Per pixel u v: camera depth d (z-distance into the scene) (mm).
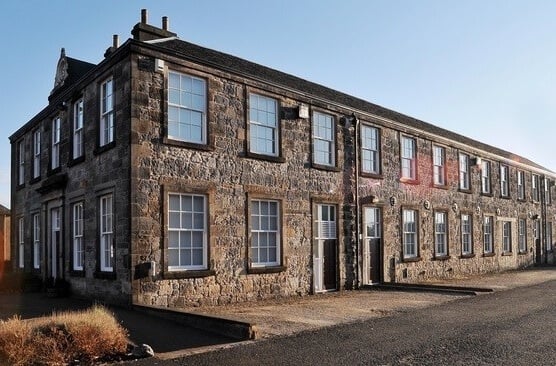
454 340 9727
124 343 8492
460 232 26562
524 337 9977
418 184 23609
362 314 12930
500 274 27328
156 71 13805
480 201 28688
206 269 14484
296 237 17391
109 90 14820
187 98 14734
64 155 17375
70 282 16281
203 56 15703
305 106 18094
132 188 13102
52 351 7613
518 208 33031
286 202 17141
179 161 14172
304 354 8594
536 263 35000
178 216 14203
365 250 20281
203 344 9273
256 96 16656
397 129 22531
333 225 19078
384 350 8914
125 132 13484
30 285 17984
